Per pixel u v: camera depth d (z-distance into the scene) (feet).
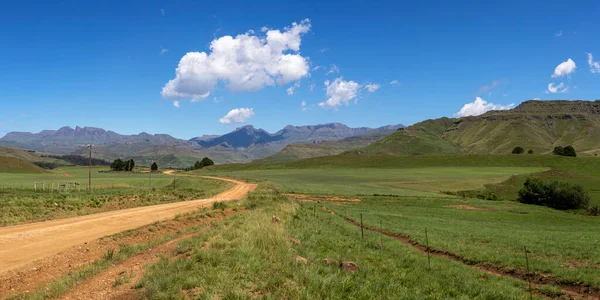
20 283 43.73
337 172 577.84
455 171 538.47
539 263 63.21
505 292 47.24
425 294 42.11
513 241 89.04
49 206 118.73
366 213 157.58
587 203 232.32
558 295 50.14
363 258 58.44
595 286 51.34
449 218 161.48
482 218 168.45
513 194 300.81
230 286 34.86
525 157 643.86
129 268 48.62
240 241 53.11
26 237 71.20
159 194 197.57
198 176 504.43
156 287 35.37
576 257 69.41
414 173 518.78
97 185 276.21
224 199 195.31
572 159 599.98
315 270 41.93
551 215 187.83
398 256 64.75
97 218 103.81
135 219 103.24
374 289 39.68
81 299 36.35
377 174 514.27
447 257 73.97
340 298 35.01
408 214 168.25
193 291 34.73
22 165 524.52
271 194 201.16
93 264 51.72
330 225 101.24
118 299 35.81
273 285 35.78
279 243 54.03
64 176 456.86
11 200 118.42
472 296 44.27
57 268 50.26
